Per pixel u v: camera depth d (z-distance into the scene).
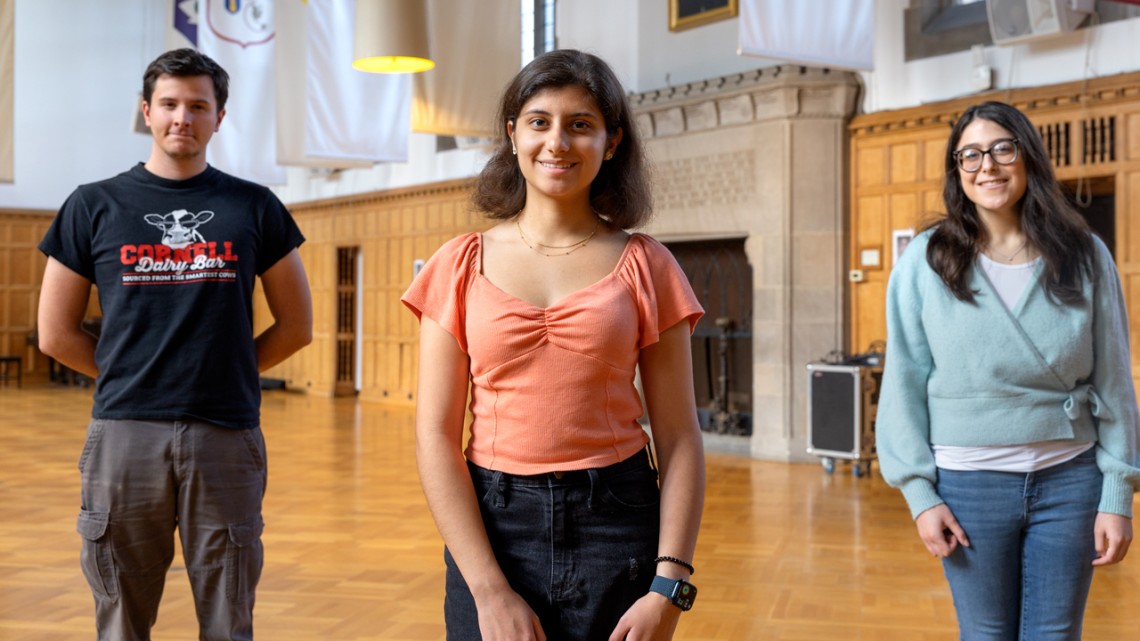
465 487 1.89
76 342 3.03
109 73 23.00
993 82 9.75
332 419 15.23
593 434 1.87
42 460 10.69
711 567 6.16
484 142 14.39
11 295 22.38
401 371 17.84
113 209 2.98
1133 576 6.04
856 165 10.89
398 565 6.13
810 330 10.98
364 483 9.30
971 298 2.54
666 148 12.30
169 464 2.93
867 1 8.82
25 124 22.28
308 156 11.68
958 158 2.56
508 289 1.92
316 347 19.89
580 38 13.24
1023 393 2.50
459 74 9.67
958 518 2.57
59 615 4.98
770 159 11.09
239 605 3.02
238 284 3.02
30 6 22.20
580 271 1.93
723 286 12.14
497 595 1.80
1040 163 2.52
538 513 1.87
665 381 1.98
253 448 3.05
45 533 6.98
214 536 2.98
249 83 13.50
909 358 2.68
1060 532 2.49
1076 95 9.05
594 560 1.86
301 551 6.50
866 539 6.98
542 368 1.87
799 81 10.77
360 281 19.06
